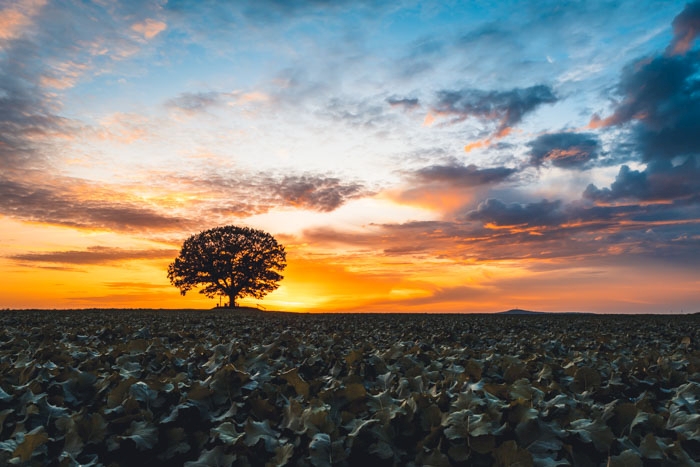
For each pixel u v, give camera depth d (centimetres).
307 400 411
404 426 338
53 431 347
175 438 334
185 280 5731
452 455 299
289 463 303
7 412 334
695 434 319
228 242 5688
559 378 512
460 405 357
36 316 1762
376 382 498
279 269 5984
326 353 636
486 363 589
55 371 476
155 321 1584
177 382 429
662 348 905
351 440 312
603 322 1833
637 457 272
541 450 299
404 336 1034
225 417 367
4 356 594
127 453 329
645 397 430
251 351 626
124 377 452
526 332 1152
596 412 357
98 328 1105
